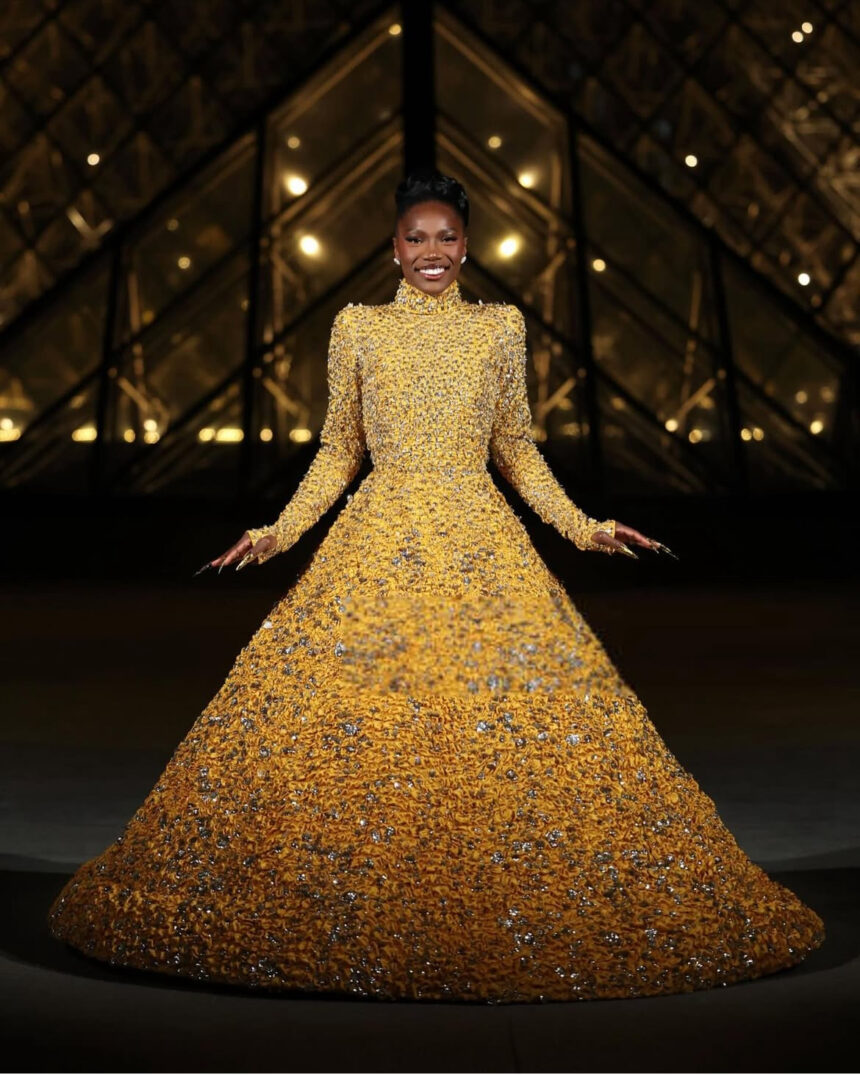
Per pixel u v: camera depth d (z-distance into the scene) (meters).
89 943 15.94
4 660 37.72
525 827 15.10
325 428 17.02
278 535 16.50
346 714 15.38
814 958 16.09
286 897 15.05
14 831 21.77
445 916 14.87
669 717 30.67
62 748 27.44
